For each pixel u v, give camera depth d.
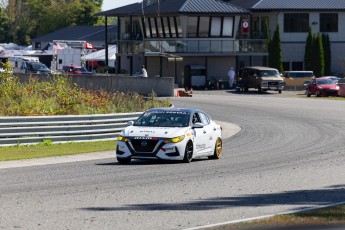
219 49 199.88
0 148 68.94
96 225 32.81
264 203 39.53
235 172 53.84
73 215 35.25
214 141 63.66
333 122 105.69
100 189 44.22
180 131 59.47
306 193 43.50
